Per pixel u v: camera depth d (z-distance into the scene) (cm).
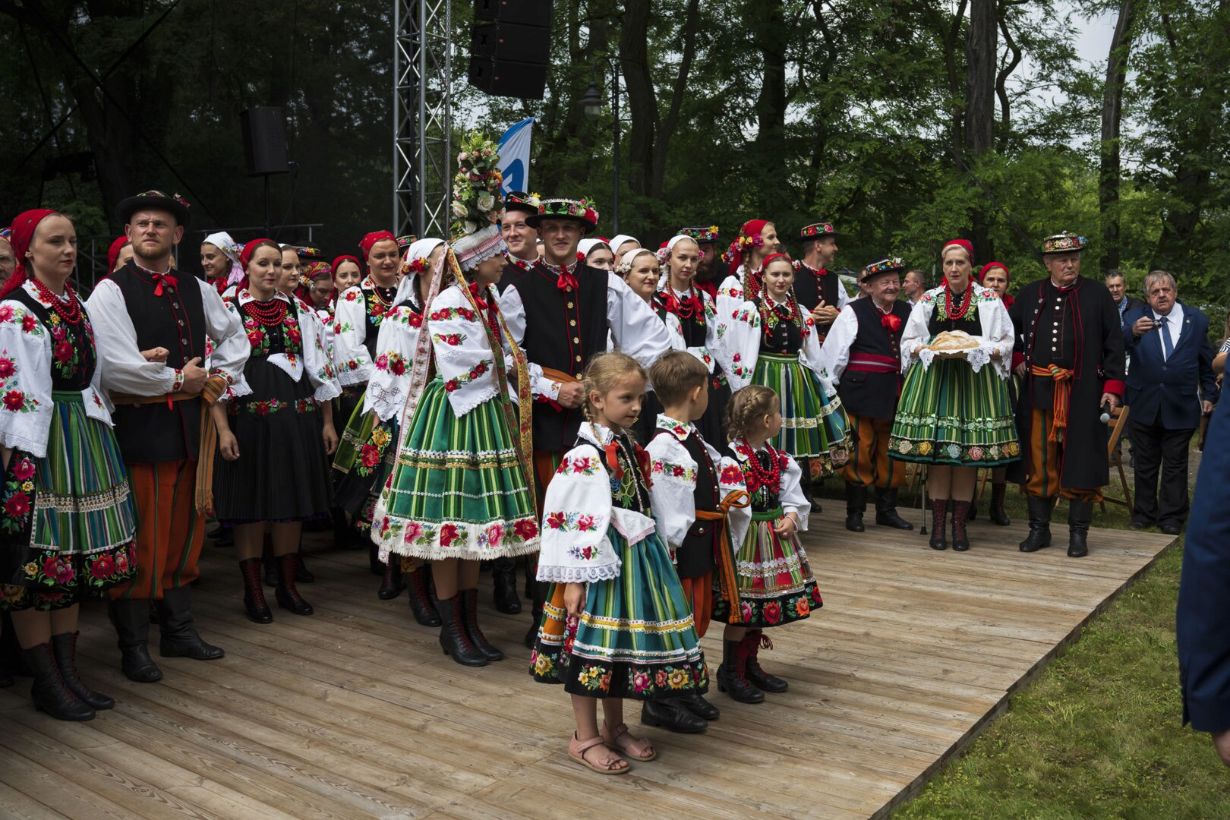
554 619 340
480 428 423
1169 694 420
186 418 423
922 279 880
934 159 1667
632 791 319
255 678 421
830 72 1762
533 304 448
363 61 1215
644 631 323
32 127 1305
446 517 419
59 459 362
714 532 370
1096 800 332
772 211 1869
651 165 2003
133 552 389
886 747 353
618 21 2119
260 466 495
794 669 432
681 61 2070
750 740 359
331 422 547
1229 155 1611
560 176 2003
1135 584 589
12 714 382
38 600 360
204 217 1290
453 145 1018
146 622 423
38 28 1275
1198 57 1577
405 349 493
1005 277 706
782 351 641
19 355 346
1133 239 1652
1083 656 464
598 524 321
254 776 329
